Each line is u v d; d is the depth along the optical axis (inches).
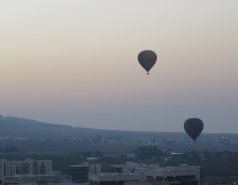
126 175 5689.0
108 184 5605.3
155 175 5930.1
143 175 6092.5
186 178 5949.8
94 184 5733.3
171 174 5890.8
